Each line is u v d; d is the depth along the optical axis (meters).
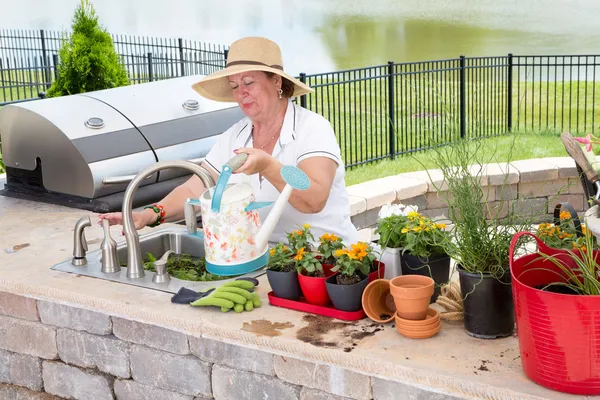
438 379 2.10
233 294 2.62
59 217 3.96
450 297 2.53
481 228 2.29
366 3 43.06
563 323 1.91
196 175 3.33
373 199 6.26
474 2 39.75
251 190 2.96
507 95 11.44
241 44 3.24
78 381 3.05
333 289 2.47
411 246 2.51
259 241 2.86
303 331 2.43
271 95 3.30
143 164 4.26
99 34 7.92
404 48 28.55
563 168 6.93
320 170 3.17
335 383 2.39
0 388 3.31
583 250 2.19
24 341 3.17
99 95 4.52
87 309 2.92
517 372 2.10
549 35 29.31
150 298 2.79
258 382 2.56
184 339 2.71
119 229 3.74
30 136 4.25
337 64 26.11
